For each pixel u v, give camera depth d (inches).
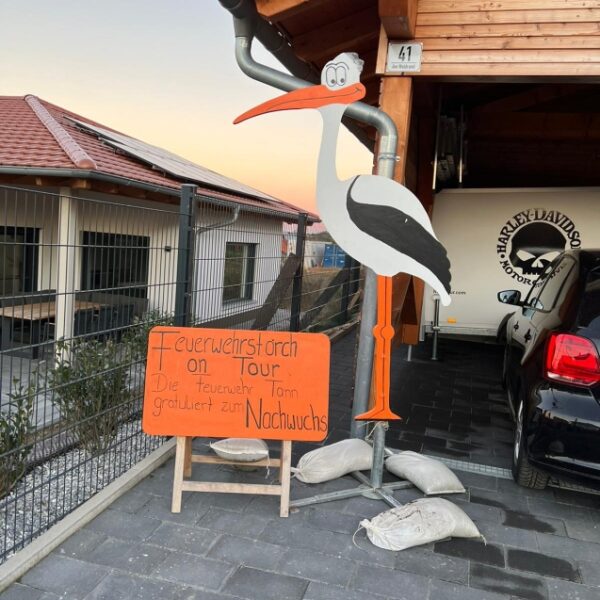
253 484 137.6
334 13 203.3
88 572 107.8
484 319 322.0
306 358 136.5
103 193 325.7
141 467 148.9
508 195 315.0
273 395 135.3
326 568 112.9
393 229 138.0
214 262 232.5
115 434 166.2
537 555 121.2
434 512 125.6
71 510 126.4
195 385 134.5
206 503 136.9
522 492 152.6
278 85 180.7
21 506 131.9
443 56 176.4
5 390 202.1
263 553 117.0
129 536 120.7
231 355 135.8
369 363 170.9
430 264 138.8
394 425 208.7
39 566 108.7
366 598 104.3
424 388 266.1
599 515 140.3
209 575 108.8
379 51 180.5
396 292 229.3
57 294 136.4
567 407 131.6
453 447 187.8
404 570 113.5
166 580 106.7
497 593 107.7
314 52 220.7
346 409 223.5
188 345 135.6
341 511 136.3
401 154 179.8
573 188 306.2
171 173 366.3
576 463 130.7
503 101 337.4
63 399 154.0
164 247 181.0
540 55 171.2
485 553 121.2
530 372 147.4
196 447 172.9
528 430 138.0
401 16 161.2
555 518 138.1
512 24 172.2
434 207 323.0
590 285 141.5
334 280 388.5
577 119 342.3
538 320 169.5
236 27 180.1
